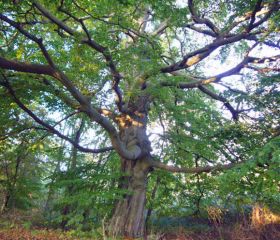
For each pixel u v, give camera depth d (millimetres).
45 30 12445
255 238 10570
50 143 19734
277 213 11703
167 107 16141
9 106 13898
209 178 16703
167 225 18375
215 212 15227
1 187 20859
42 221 18031
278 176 9312
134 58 12258
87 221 15094
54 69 10844
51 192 19375
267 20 11922
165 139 17141
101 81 13484
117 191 13969
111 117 16141
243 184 12242
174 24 12703
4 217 18203
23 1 9648
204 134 15305
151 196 18984
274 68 13266
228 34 13109
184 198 18938
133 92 13625
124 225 14125
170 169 14375
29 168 21812
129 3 10078
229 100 14266
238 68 13930
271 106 13117
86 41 11367
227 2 12820
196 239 13031
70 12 11266
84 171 16078
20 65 10766
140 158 15297
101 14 10969
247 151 12969
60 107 14812
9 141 17234
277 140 9578
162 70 13695
